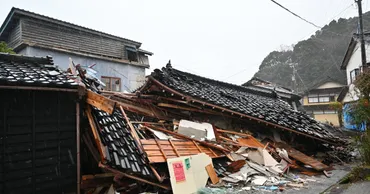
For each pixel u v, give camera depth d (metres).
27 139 4.49
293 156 8.73
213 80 12.88
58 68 5.94
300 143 11.29
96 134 5.25
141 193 5.64
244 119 9.70
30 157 4.49
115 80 17.22
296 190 6.06
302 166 8.56
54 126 4.82
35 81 4.32
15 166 4.32
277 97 17.02
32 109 4.59
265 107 12.02
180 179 5.97
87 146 5.71
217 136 8.88
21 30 13.42
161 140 7.26
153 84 9.32
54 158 4.77
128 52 18.50
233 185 6.45
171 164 6.11
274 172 7.23
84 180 5.40
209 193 5.84
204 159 6.80
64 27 15.14
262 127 10.56
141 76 18.83
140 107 9.80
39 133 4.63
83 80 6.83
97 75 16.23
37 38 13.90
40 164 4.59
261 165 7.57
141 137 7.38
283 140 10.74
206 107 9.17
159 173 6.09
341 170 8.35
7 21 14.16
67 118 4.99
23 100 4.51
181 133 8.55
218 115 10.04
